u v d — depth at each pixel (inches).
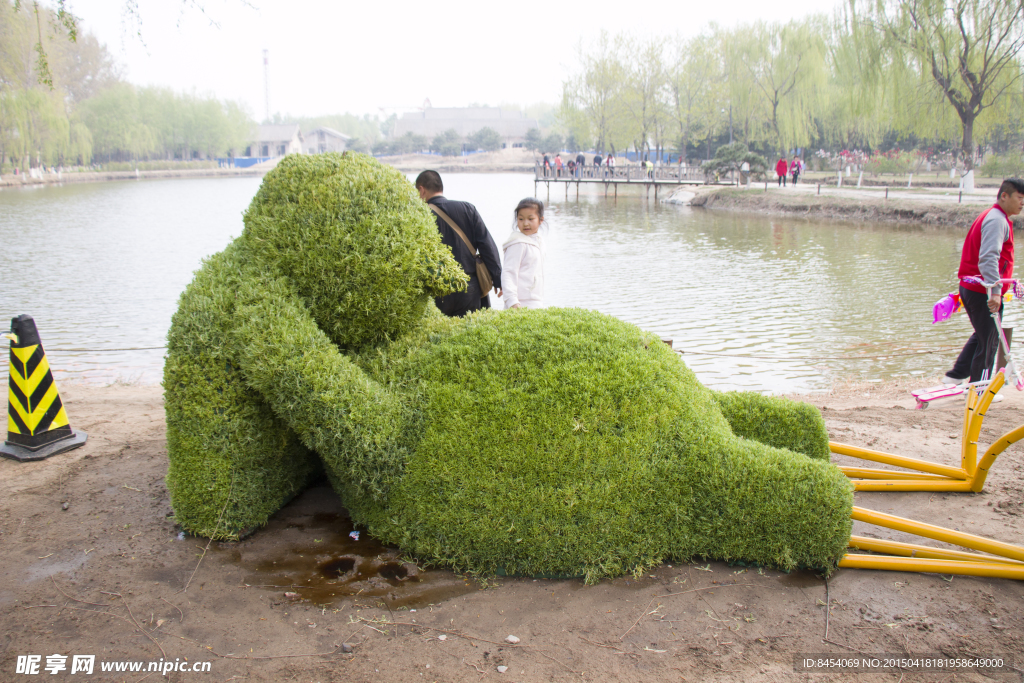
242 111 3998.5
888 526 127.1
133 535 136.3
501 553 120.4
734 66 1824.6
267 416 132.3
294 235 128.4
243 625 109.7
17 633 107.7
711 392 163.3
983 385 162.7
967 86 1066.1
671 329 434.6
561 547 119.2
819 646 105.3
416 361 130.8
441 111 4899.1
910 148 2054.6
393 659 101.8
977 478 155.5
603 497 119.7
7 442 181.2
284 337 120.6
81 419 214.5
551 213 1327.5
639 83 2123.5
